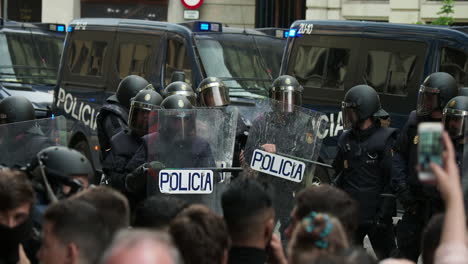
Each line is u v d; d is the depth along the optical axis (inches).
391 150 374.3
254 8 1305.4
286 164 360.8
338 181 387.5
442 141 142.7
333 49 616.7
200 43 662.5
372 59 598.5
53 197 241.4
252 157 360.5
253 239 217.8
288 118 362.9
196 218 188.9
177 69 666.2
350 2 1080.8
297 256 162.4
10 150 322.7
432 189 350.9
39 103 805.9
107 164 372.2
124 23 705.6
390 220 378.0
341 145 384.5
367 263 144.9
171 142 337.7
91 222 175.9
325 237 162.7
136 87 439.8
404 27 586.9
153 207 225.8
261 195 217.2
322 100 618.8
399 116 583.5
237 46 673.6
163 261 117.2
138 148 367.9
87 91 718.5
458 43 563.8
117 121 434.9
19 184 216.7
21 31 861.2
